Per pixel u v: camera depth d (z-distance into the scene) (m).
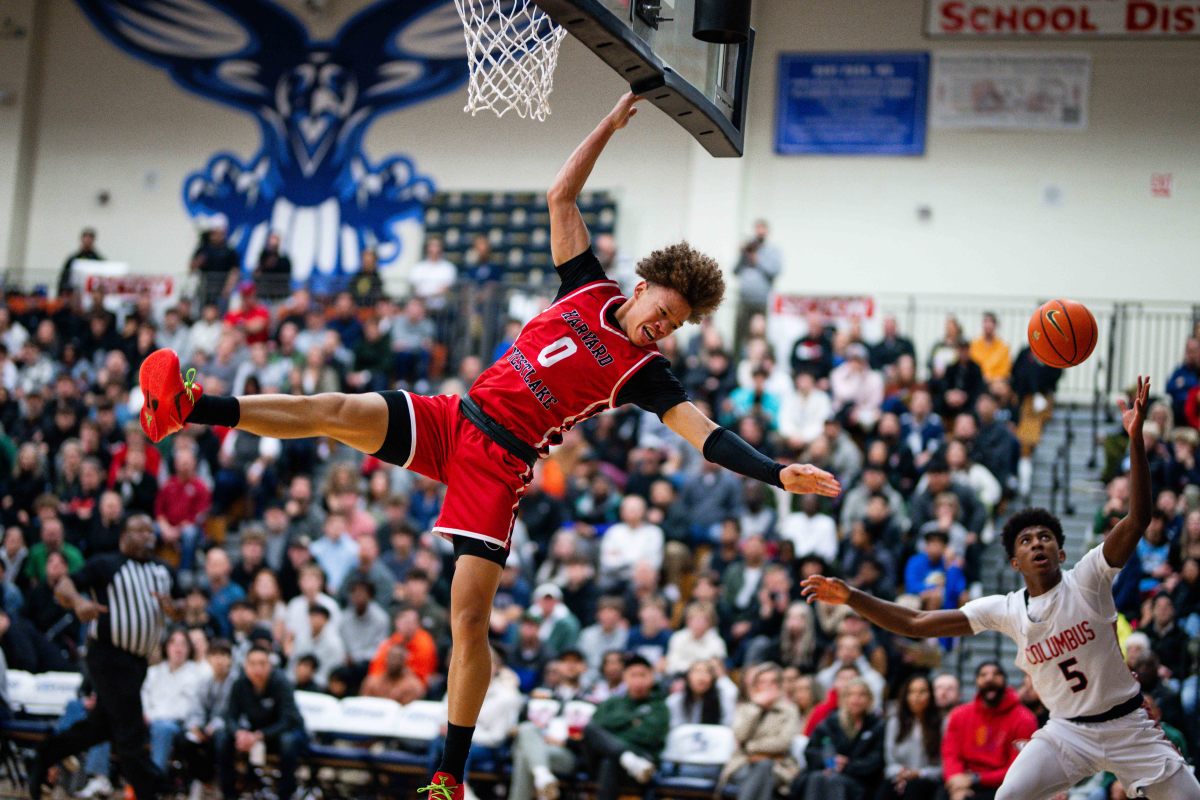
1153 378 18.05
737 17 5.81
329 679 11.92
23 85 22.34
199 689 11.59
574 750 10.87
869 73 19.42
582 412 5.01
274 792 11.18
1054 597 6.19
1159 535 11.69
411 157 21.16
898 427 14.70
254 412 4.79
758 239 18.64
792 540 12.80
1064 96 18.73
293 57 21.75
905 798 9.74
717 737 10.60
